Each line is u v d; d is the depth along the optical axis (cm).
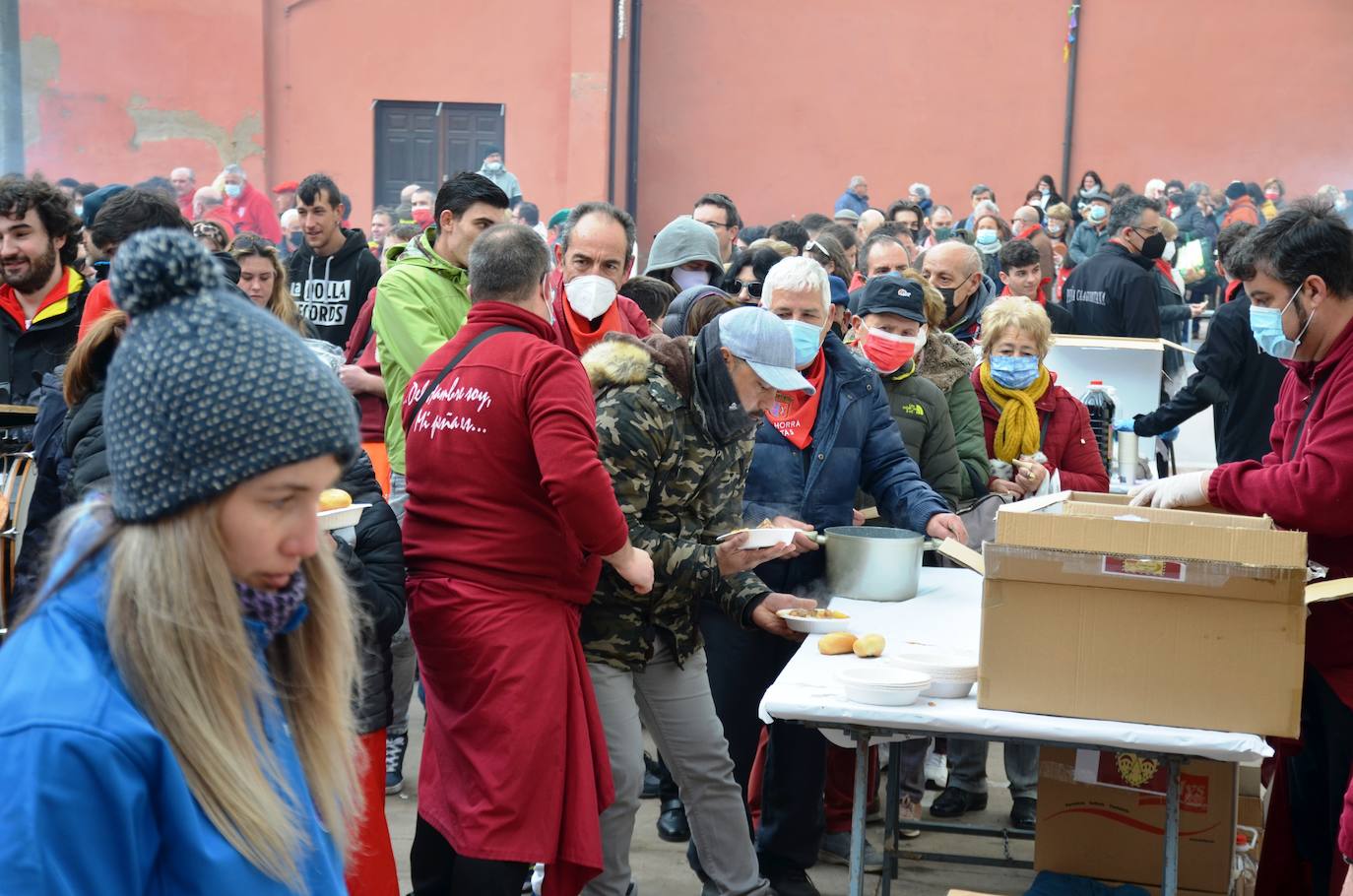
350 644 126
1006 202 1922
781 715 238
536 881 330
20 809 94
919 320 360
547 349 248
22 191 368
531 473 248
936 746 432
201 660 104
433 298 385
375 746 252
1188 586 222
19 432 346
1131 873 300
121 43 1661
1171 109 1891
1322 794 275
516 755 242
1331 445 253
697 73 1922
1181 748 222
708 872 294
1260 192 1786
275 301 429
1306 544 219
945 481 370
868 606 307
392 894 256
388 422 391
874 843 369
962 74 1909
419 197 1156
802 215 1934
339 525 233
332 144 1761
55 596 104
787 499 329
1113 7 1886
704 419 274
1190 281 1238
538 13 1764
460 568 249
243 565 107
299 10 1738
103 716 98
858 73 1916
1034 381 409
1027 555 228
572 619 256
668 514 278
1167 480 279
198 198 1296
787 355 270
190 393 101
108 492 111
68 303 381
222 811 105
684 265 485
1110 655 228
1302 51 1864
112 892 98
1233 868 300
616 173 1850
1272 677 221
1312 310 263
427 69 1766
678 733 286
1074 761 304
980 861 316
